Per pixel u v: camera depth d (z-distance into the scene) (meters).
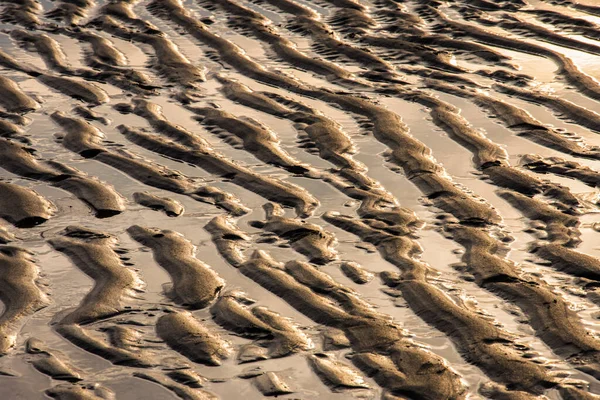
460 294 13.45
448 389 11.39
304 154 18.12
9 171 17.53
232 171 17.42
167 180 17.11
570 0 25.86
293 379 11.71
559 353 12.09
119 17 25.62
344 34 24.34
